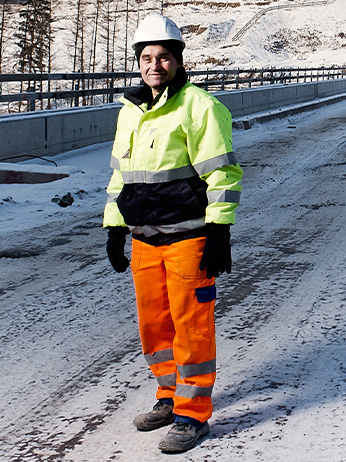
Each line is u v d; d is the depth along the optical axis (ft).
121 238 10.76
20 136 43.68
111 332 15.69
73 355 14.35
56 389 12.71
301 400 11.68
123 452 10.22
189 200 9.63
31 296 18.47
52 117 46.88
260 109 86.89
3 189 33.04
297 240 24.64
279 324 15.94
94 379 13.12
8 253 22.89
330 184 35.99
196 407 10.11
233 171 9.62
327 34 367.04
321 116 82.33
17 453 10.39
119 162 10.17
